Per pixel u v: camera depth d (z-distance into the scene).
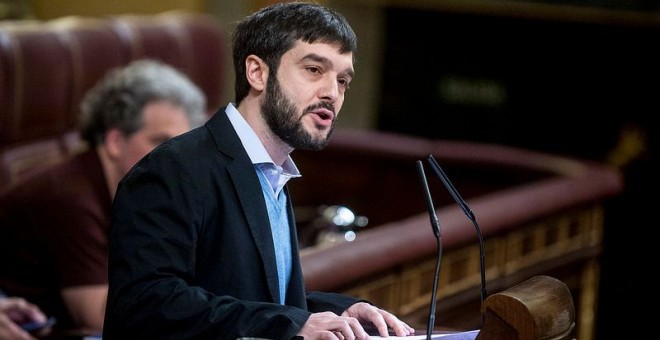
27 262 10.38
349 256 10.46
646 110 23.61
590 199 15.08
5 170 13.65
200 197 6.05
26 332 9.72
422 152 16.88
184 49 17.61
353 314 6.39
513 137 24.64
